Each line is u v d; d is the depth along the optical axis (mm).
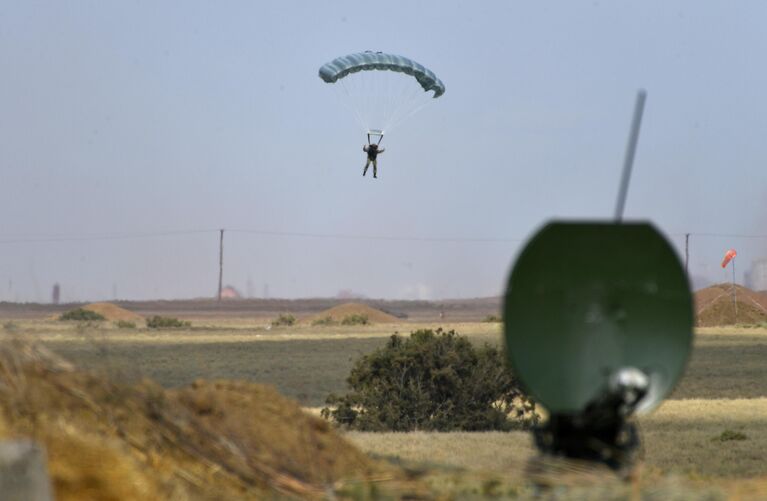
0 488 35531
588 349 42375
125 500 41125
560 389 42250
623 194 43656
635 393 40969
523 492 42875
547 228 42219
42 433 42094
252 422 52031
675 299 42438
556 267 42531
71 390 46438
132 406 47125
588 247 42469
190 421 48250
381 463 53781
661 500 40094
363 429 130875
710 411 141375
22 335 49812
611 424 42219
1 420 42812
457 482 44781
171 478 44594
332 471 49844
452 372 133625
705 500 40312
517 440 94938
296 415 54844
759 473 79000
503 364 136625
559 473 41562
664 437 107812
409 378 135500
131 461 42625
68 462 41219
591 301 42438
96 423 45375
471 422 132500
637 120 44000
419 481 45750
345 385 195250
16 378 45406
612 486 40188
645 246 42438
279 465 48562
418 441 92438
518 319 42375
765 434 110438
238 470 46875
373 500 44438
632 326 42438
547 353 42312
